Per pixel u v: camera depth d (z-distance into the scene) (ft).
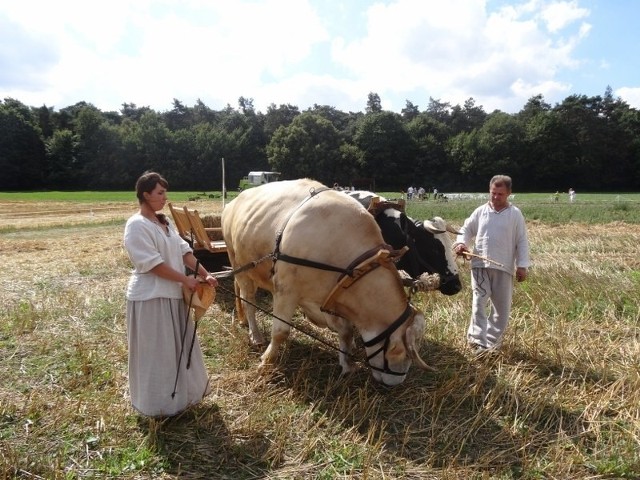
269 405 14.56
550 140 254.06
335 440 13.03
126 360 17.63
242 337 19.85
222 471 11.78
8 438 12.71
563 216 75.25
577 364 17.67
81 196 168.66
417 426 13.88
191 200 140.05
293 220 15.62
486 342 18.97
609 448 12.81
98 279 30.40
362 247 14.85
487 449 12.85
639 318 21.90
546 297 24.41
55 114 311.68
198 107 411.75
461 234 19.83
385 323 14.66
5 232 61.98
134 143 263.90
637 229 57.98
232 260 21.35
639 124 266.57
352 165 270.46
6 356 17.76
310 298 15.85
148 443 12.64
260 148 289.33
